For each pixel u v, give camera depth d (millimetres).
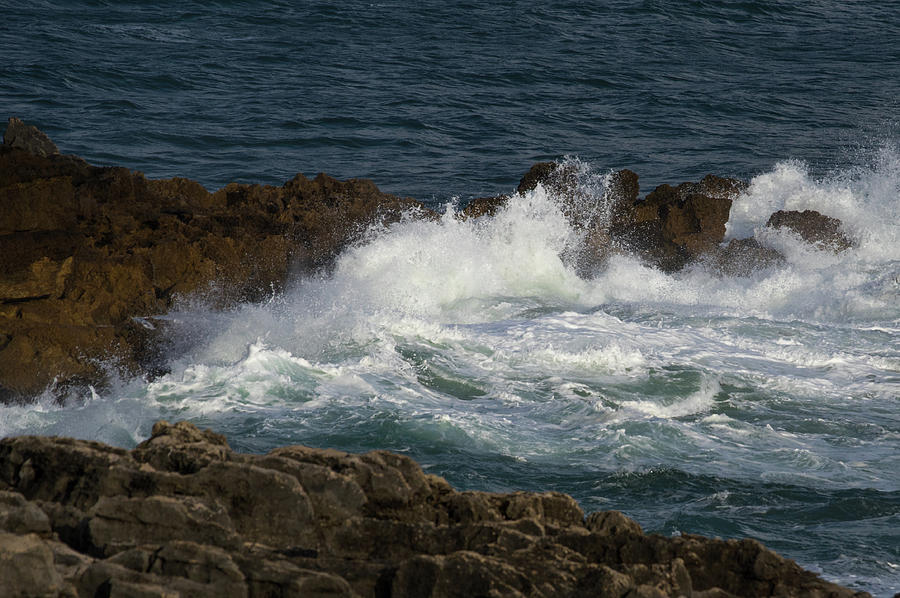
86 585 18016
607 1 186125
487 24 165250
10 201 52312
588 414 40562
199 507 19812
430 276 61531
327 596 18516
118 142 96250
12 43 132125
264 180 88062
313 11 167125
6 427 37844
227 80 124062
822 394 44688
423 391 42969
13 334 43562
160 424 24469
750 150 106625
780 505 32469
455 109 117375
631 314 58281
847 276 64750
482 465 34844
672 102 125875
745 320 56500
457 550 20547
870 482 34781
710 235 71000
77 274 48219
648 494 33031
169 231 56250
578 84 132625
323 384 42750
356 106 115500
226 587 18188
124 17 154500
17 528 19500
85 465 21547
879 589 26500
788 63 151875
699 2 186750
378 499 21781
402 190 87125
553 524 22578
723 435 39125
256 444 36125
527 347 48719
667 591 19500
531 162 98812
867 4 199250
